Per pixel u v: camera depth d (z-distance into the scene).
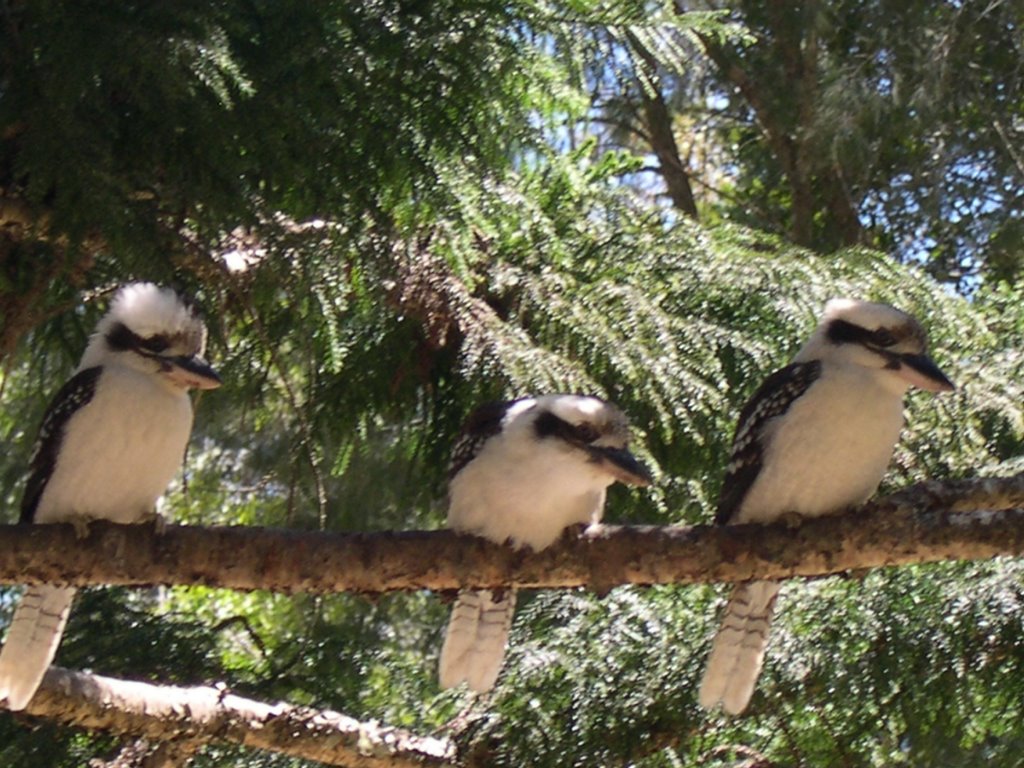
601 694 7.41
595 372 8.21
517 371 7.69
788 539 5.84
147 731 6.77
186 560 5.62
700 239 9.20
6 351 6.85
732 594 6.45
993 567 7.90
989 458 8.65
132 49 5.34
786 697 7.59
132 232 5.63
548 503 5.78
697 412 8.30
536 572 5.86
